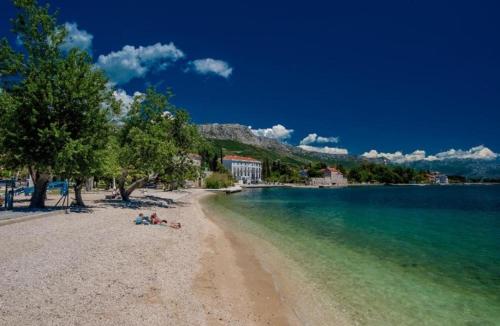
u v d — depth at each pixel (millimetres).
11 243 14133
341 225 30359
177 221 26312
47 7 24609
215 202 53562
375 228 29109
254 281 13633
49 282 10086
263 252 18766
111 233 17938
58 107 23406
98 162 25297
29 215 20578
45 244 14305
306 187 156625
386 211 45844
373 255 18844
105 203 33469
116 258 13359
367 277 14758
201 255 16594
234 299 11461
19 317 7867
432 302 12070
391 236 25172
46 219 20828
